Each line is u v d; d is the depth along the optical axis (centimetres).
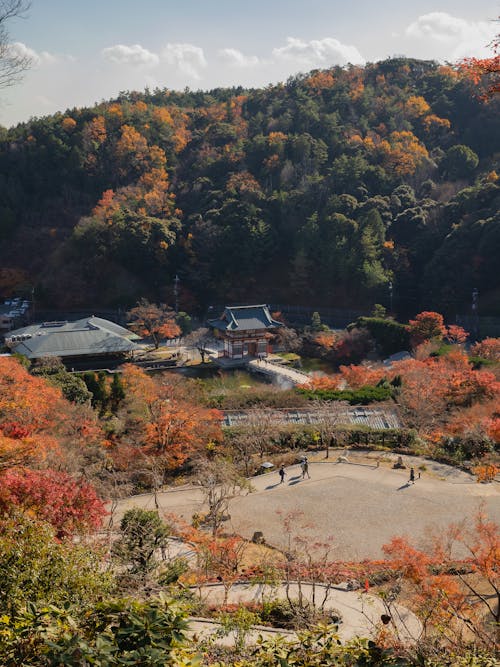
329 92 16725
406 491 3400
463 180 12925
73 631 692
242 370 8306
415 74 17925
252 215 12275
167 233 12056
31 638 713
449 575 2172
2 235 13788
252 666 733
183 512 3131
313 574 2111
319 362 8931
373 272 10506
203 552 2327
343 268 10950
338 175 12825
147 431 3953
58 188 14988
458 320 9644
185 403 4316
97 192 14988
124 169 15100
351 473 3719
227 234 12050
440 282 10406
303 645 757
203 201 13412
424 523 2966
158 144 16025
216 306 11969
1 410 3447
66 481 2153
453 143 14400
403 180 13100
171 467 3819
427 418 4612
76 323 9125
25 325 10988
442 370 5169
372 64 18462
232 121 17100
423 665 746
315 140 14475
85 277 12250
